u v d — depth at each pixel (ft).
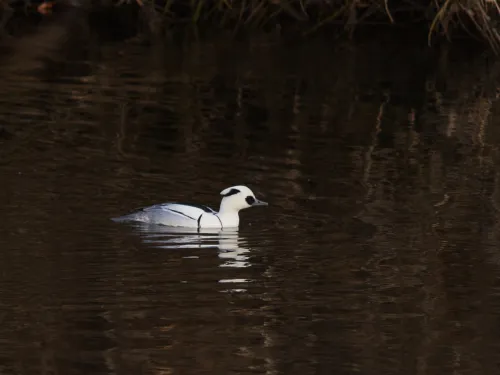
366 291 41.65
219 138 67.87
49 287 40.73
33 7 117.08
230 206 49.83
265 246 47.06
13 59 91.35
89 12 116.98
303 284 42.27
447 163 63.36
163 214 49.42
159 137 67.31
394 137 70.08
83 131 67.77
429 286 42.34
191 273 43.06
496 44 102.53
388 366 34.83
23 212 50.19
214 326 37.73
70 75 85.76
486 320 38.91
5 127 67.62
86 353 35.14
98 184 55.88
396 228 50.16
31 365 34.06
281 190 56.49
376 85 87.71
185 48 101.24
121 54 96.27
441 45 108.47
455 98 83.56
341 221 51.11
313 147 66.59
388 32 114.01
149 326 37.40
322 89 85.20
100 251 45.42
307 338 36.88
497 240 48.44
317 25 110.73
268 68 92.99
